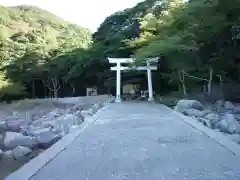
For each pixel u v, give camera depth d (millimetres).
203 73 20188
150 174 3482
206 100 18172
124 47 31172
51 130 9539
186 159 4145
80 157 4480
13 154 6879
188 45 17203
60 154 4695
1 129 12148
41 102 25484
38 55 36281
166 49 17875
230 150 4621
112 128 7754
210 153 4465
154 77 31219
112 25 39125
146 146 5172
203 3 15383
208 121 8773
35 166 3932
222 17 14820
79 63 34188
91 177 3451
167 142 5477
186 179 3250
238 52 17219
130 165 3930
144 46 23391
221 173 3441
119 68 26281
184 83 20797
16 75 35969
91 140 5969
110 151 4859
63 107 24547
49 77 37125
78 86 38094
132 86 35781
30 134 9336
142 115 11219
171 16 19812
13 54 40656
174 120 9250
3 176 5312
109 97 27719
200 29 16625
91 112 14297
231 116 8914
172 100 20000
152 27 22797
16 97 32312
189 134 6344
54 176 3525
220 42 17609
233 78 19156
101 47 35031
